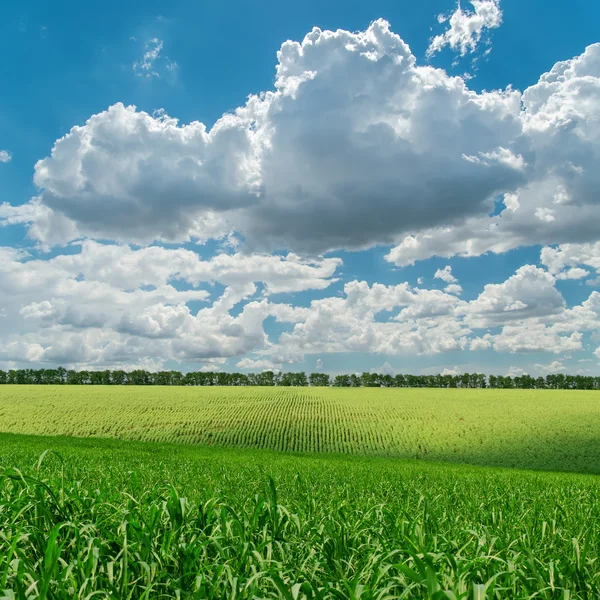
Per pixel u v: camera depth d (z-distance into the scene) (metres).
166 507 3.51
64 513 3.55
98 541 2.93
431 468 20.20
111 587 2.51
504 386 162.25
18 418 50.53
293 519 3.61
